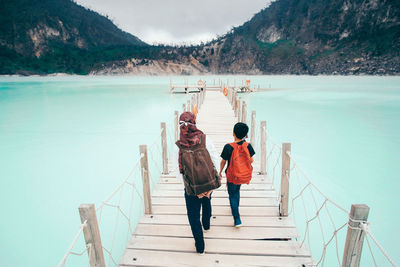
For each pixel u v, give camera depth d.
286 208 3.57
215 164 2.32
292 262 2.75
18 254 4.77
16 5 199.25
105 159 10.05
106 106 24.42
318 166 8.84
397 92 35.16
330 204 6.25
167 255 2.88
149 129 15.16
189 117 2.25
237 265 2.72
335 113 19.53
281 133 13.62
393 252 4.59
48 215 6.10
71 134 14.00
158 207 3.95
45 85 58.91
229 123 10.95
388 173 8.19
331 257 4.46
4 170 8.94
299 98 29.72
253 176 5.14
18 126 15.94
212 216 3.64
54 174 8.59
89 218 1.99
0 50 163.25
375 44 143.62
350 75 136.12
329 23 180.38
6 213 6.16
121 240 5.04
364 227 1.78
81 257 4.71
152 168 8.74
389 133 13.40
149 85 58.97
